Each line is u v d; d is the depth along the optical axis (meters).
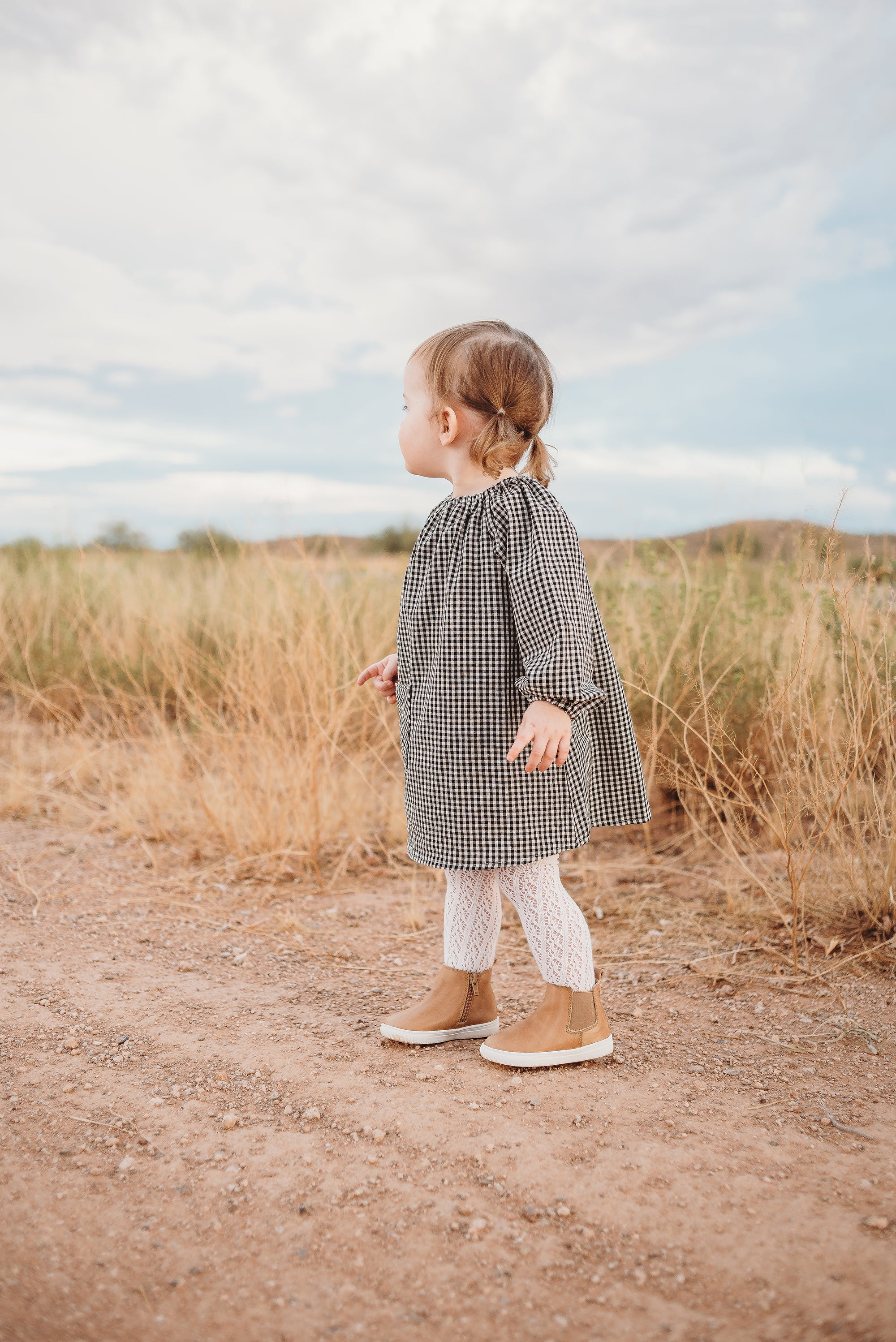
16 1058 2.00
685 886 3.20
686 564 4.13
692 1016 2.26
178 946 2.75
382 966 2.64
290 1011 2.29
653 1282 1.29
